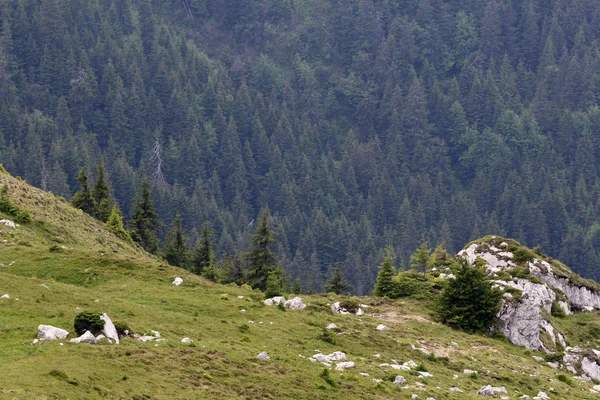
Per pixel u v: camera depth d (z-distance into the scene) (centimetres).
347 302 7531
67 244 7938
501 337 7731
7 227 7562
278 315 6197
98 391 3803
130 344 4525
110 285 6400
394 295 8281
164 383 4134
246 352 4997
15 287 5234
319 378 4822
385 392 4909
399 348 6178
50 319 4738
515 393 5750
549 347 7875
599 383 7438
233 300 6369
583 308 9319
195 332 5247
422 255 9131
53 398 3556
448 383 5544
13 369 3822
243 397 4272
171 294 6278
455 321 7638
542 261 9331
